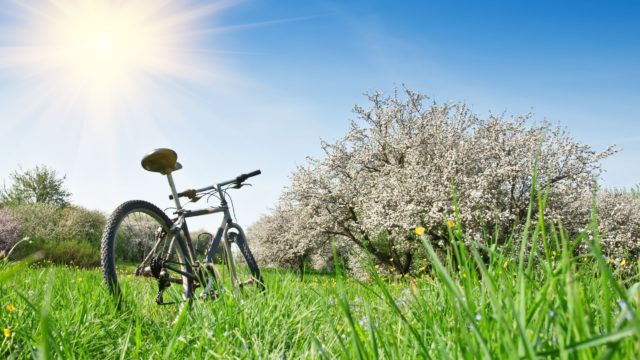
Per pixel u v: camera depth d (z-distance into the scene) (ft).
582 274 4.90
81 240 103.40
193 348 7.15
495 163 57.67
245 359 6.50
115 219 11.80
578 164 53.88
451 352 4.50
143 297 12.46
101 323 8.78
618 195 60.64
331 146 81.46
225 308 8.93
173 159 13.99
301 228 88.63
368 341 4.64
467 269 3.87
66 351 5.64
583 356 2.73
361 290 9.84
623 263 6.64
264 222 123.34
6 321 7.86
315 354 5.80
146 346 7.39
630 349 2.64
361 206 73.46
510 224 48.67
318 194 80.43
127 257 13.29
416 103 78.79
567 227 51.26
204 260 14.19
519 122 61.67
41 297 9.88
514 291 4.19
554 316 3.24
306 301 10.07
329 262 91.81
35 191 127.03
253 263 15.38
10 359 6.59
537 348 3.24
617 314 4.34
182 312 6.90
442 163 58.23
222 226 15.39
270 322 8.23
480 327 3.71
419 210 54.60
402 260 76.95
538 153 3.30
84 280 11.16
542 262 4.02
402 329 5.75
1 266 14.26
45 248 81.10
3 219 91.25
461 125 73.56
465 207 50.14
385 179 67.82
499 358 3.26
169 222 13.52
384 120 77.56
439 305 6.68
